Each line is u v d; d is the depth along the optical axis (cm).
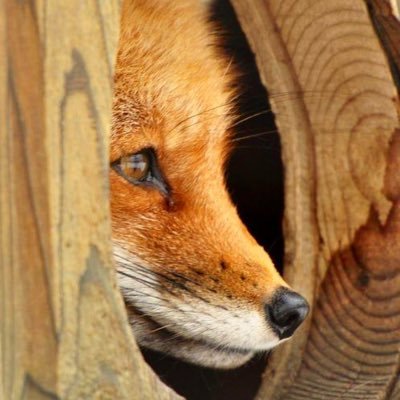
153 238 539
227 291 541
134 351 399
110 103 391
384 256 532
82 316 381
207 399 598
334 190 535
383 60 521
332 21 523
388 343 536
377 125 527
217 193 567
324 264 539
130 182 538
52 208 371
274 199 631
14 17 370
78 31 383
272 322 532
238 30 609
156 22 570
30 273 370
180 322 543
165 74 557
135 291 535
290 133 536
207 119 574
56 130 375
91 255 383
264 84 535
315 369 541
